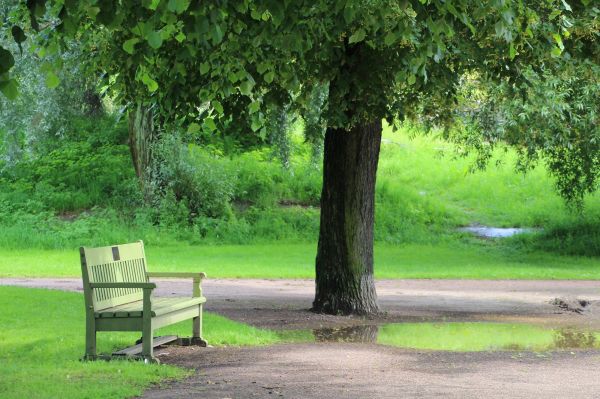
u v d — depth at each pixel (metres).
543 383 10.24
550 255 40.75
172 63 12.55
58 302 17.94
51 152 51.00
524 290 24.75
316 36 12.42
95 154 51.12
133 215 44.78
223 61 10.35
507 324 17.14
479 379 10.48
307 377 10.47
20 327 14.33
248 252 38.66
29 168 49.81
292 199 49.59
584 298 22.33
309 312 18.30
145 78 10.44
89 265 11.41
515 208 51.06
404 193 51.44
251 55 10.99
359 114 15.97
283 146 44.94
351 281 18.17
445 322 17.38
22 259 32.97
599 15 13.13
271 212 47.12
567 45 13.39
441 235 46.81
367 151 18.17
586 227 44.78
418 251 41.72
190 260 33.81
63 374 10.35
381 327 16.41
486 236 46.94
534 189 53.12
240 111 13.55
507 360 12.12
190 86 12.73
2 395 8.98
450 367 11.41
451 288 25.17
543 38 12.92
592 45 13.74
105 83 15.09
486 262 36.56
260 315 17.66
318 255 18.52
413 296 22.75
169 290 22.70
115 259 12.16
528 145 32.47
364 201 18.27
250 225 45.75
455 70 14.99
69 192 46.94
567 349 13.51
